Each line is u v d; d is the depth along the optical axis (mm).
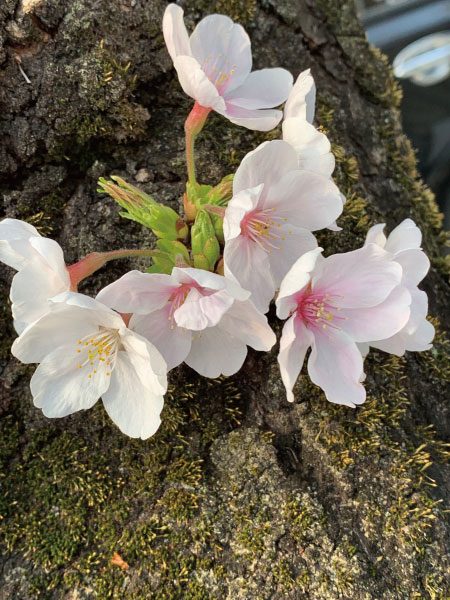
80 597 118
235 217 97
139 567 119
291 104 113
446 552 116
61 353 104
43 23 129
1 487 130
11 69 130
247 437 128
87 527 125
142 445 129
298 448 127
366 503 121
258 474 124
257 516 121
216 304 94
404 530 118
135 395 106
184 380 130
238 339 109
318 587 114
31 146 134
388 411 129
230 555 118
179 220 121
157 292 102
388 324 107
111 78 132
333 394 107
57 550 123
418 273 112
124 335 98
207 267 110
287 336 100
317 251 98
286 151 99
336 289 109
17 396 135
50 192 138
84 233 134
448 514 121
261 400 130
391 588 113
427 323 114
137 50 138
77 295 94
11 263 101
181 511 122
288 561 117
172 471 126
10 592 120
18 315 97
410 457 125
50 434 133
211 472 126
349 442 125
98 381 107
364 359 133
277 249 110
